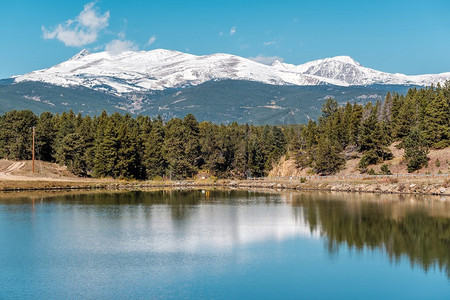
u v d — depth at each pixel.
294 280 44.59
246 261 50.75
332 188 134.50
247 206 95.88
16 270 47.66
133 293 41.16
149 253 54.12
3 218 78.50
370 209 86.62
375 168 140.50
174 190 142.88
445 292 41.66
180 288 42.34
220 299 39.72
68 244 58.59
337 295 40.88
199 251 55.03
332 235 63.56
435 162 125.88
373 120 149.00
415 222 72.19
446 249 55.69
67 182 145.12
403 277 45.62
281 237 62.69
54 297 40.38
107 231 66.94
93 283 43.69
